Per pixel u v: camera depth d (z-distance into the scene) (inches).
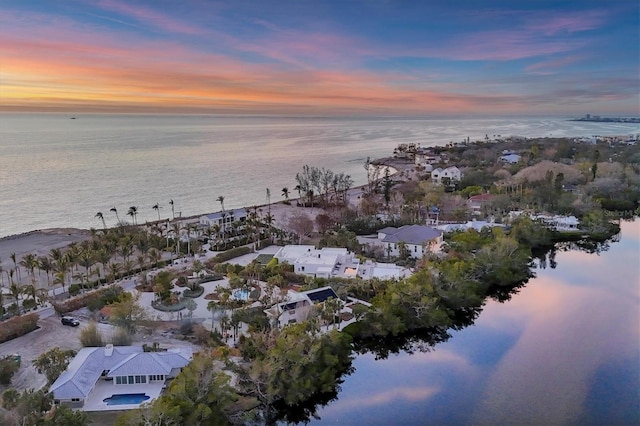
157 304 3934.5
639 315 3804.1
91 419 2432.3
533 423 2529.5
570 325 3666.3
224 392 2422.5
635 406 2647.6
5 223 7381.9
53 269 4662.9
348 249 5290.4
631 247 5772.6
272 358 2726.4
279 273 4441.4
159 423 2153.1
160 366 2748.5
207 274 4712.1
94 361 2787.9
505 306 4050.2
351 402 2770.7
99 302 3826.3
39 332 3459.6
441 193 7829.7
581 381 2898.6
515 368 3068.4
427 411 2659.9
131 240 5378.9
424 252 5068.9
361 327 3427.7
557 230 6200.8
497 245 4685.0
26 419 2112.5
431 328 3614.7
